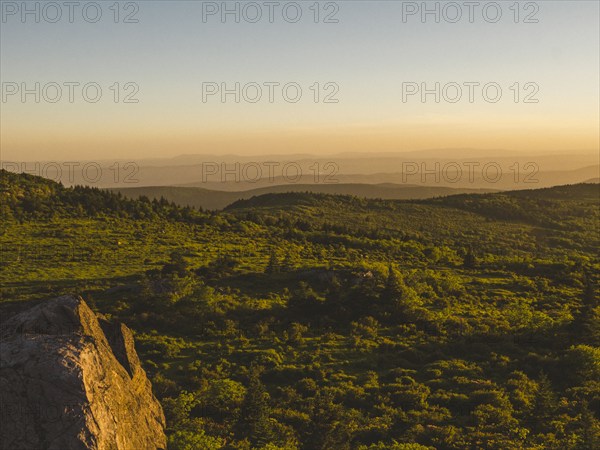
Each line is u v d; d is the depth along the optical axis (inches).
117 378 775.7
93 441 630.5
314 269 3949.3
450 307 3385.8
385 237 6860.2
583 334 2674.7
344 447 1568.7
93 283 3703.3
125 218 6515.8
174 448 1163.9
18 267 4138.8
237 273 3991.1
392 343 2674.7
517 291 3961.6
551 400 1900.8
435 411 1946.4
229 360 2468.0
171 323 2856.8
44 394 649.0
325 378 2277.3
